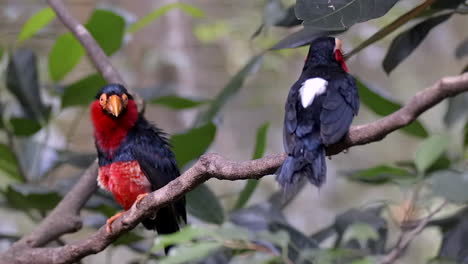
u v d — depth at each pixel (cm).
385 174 952
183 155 953
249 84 2286
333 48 810
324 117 687
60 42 1138
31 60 1122
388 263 868
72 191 929
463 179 740
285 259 643
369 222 902
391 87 2545
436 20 771
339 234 906
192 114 2025
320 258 673
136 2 2038
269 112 2361
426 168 875
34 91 1117
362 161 2445
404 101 2533
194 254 576
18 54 1121
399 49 778
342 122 680
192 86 2080
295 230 858
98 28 1135
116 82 1016
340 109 700
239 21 2094
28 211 1062
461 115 1039
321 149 677
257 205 928
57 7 1093
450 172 755
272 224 871
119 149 873
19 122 1097
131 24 1222
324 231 985
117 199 902
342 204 2330
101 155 885
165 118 2022
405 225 907
